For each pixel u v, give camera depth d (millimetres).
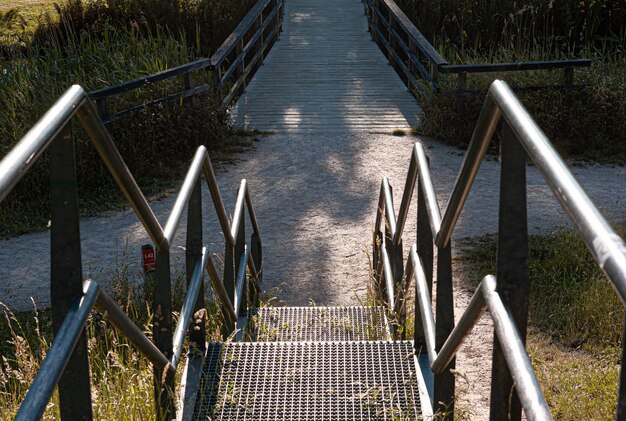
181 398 3172
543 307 5625
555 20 15047
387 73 15008
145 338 2609
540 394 1414
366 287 6547
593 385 4426
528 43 13422
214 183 4172
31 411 1513
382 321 5129
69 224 1879
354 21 19422
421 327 3621
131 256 7508
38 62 11859
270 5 17750
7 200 8953
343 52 16547
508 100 1675
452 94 11297
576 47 14789
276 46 17125
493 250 7066
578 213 1166
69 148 1849
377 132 11750
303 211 8703
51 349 1703
